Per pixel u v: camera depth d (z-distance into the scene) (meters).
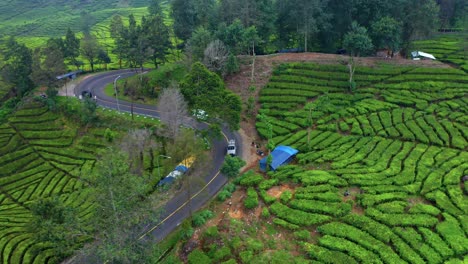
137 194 39.41
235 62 85.12
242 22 93.75
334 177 54.66
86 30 160.00
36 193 68.94
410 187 51.84
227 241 46.03
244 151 69.19
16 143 81.00
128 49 97.06
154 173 67.44
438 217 47.12
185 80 70.00
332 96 79.31
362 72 84.88
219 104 66.38
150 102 89.56
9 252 53.25
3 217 62.53
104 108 86.56
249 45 89.44
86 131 82.31
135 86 94.31
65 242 40.84
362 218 46.78
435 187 51.53
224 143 72.62
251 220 49.28
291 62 90.50
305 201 50.44
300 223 47.25
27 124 84.62
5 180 72.94
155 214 40.50
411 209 47.84
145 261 37.12
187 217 54.47
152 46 96.88
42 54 91.44
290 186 54.84
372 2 90.38
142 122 80.19
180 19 111.75
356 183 53.19
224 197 54.38
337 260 41.56
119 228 36.16
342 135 68.06
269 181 55.38
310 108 70.69
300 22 93.44
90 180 40.50
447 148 60.81
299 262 41.72
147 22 99.31
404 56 94.31
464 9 111.88
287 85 83.62
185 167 63.88
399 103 75.19
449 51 94.06
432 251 41.97
